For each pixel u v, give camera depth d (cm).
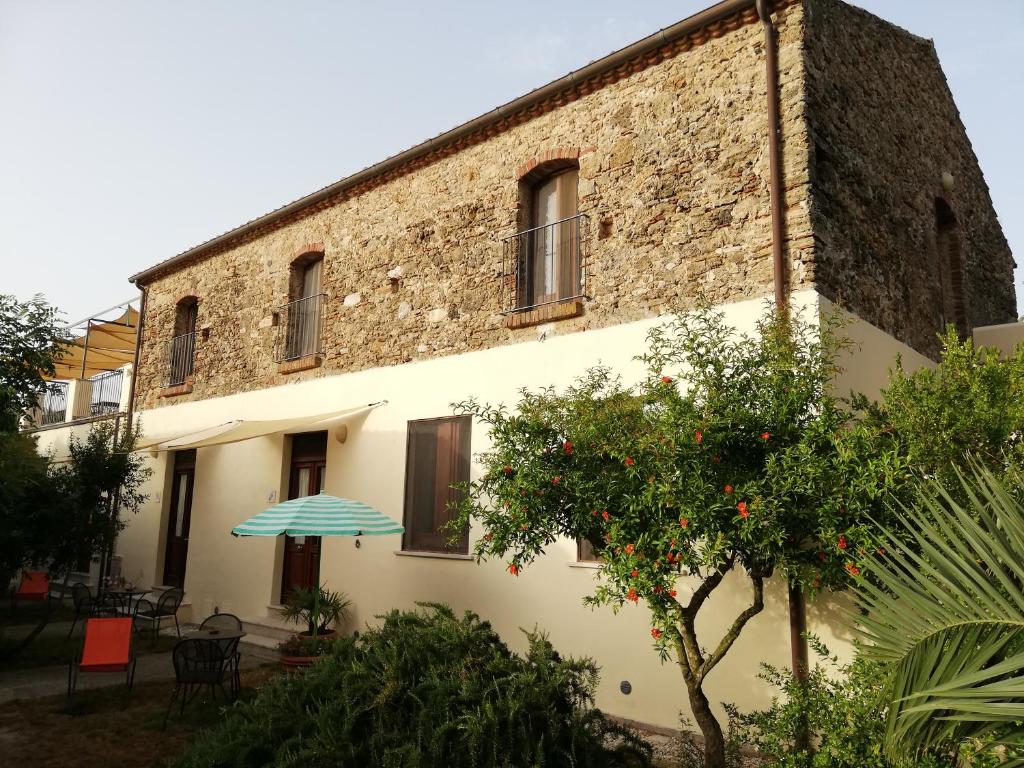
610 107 831
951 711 306
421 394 966
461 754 400
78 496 1007
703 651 659
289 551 1145
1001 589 320
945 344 561
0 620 1264
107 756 607
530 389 837
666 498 458
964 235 1034
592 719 457
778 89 705
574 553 770
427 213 1015
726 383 510
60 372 1978
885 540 422
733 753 509
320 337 1162
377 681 444
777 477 448
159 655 974
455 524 583
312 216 1204
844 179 733
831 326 574
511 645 802
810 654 598
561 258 873
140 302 1597
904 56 930
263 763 419
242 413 1264
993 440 478
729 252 708
